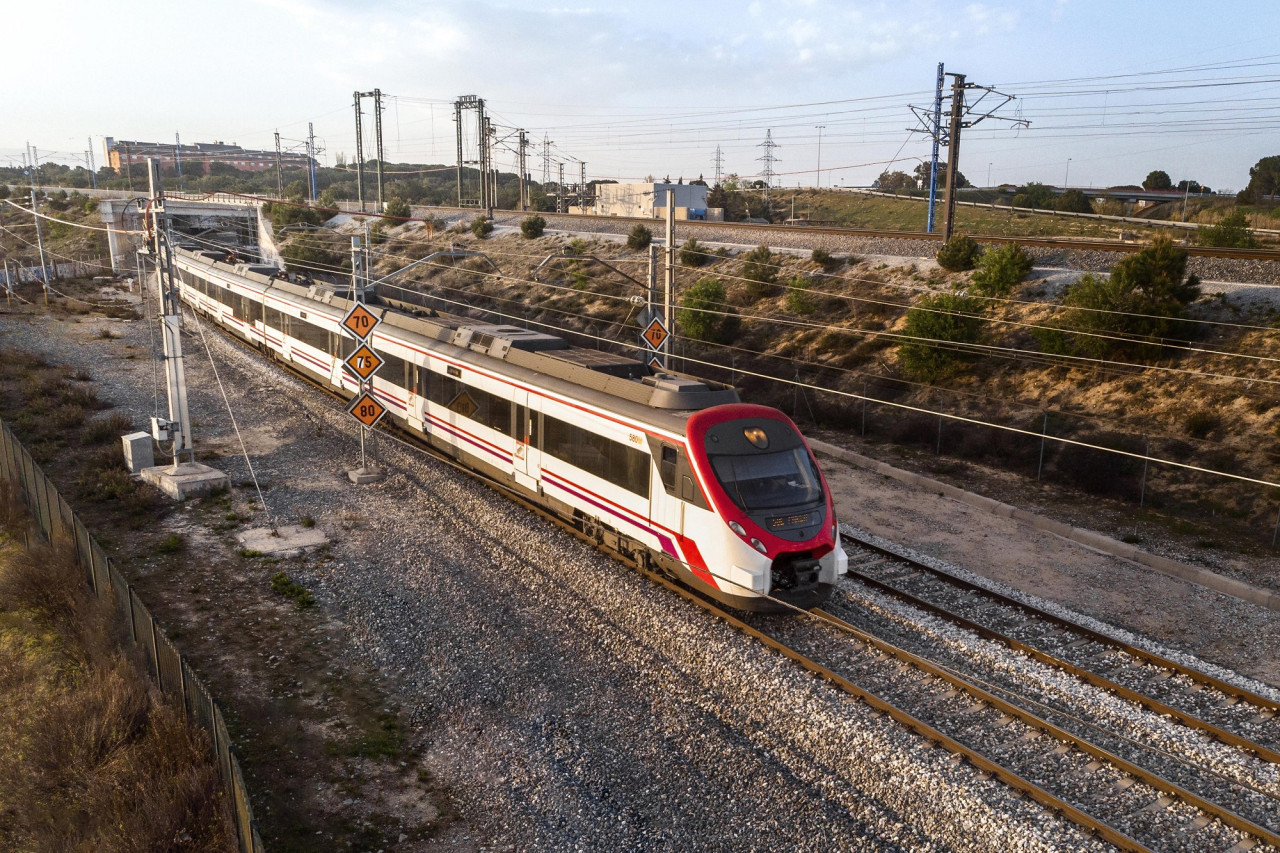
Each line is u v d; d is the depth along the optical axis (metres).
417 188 133.38
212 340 35.56
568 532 16.70
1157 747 10.39
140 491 18.34
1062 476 21.95
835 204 100.19
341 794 9.40
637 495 14.25
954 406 27.03
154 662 11.39
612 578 14.48
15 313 40.03
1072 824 8.75
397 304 25.38
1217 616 14.56
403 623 13.18
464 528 16.86
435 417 20.88
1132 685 11.96
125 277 55.62
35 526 17.42
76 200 89.25
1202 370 24.22
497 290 48.28
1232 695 11.68
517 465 17.70
